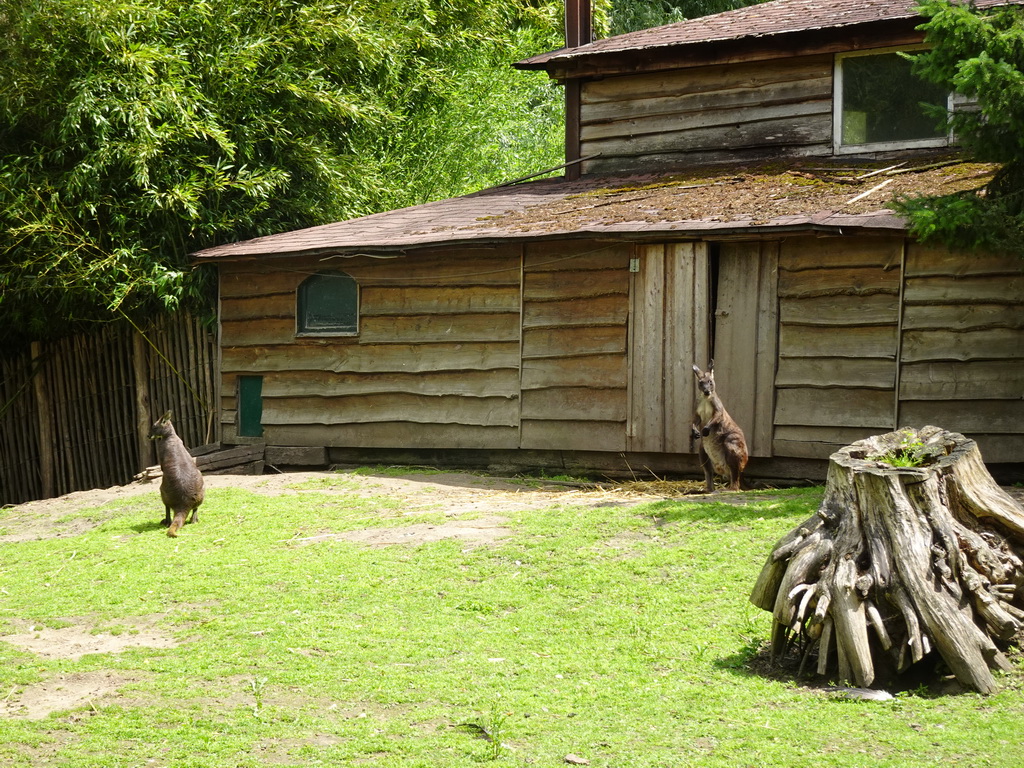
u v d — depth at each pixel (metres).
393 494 11.16
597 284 11.87
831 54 13.38
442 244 12.22
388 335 13.16
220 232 15.56
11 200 13.92
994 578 5.53
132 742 4.97
